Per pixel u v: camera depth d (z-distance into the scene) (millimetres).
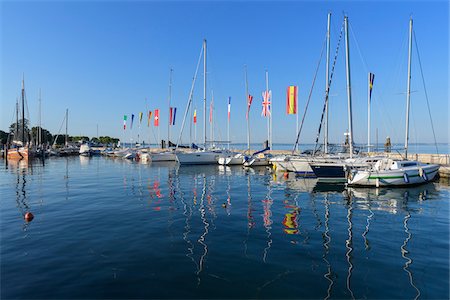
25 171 32625
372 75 31078
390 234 9664
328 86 28500
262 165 37844
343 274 6637
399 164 21094
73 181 23500
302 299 5609
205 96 41812
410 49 26266
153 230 9883
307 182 22984
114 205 14016
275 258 7531
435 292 5844
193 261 7320
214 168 36094
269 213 12555
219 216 11953
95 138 136500
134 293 5801
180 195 17000
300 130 30922
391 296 5703
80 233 9523
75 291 5875
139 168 36406
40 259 7418
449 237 9359
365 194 17562
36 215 11977
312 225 10719
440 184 21500
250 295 5742
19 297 5648
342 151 28328
